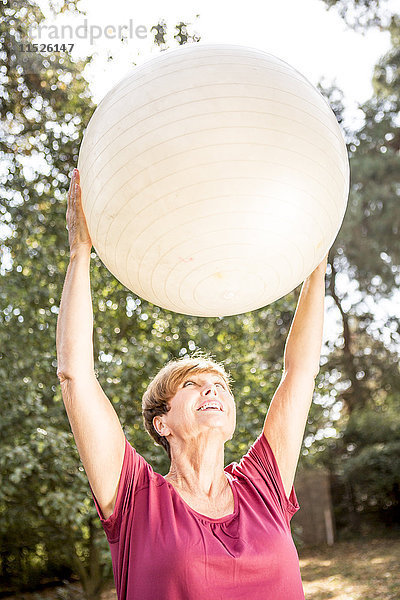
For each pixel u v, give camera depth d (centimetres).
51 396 583
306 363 213
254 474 204
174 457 199
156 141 140
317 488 1273
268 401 598
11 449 527
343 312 1520
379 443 1348
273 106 142
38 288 571
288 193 142
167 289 158
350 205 1423
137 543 180
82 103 624
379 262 1462
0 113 634
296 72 155
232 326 596
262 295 162
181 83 143
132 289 169
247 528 185
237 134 139
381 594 816
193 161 139
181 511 184
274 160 140
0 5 592
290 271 156
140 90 146
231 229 143
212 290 156
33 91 632
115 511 183
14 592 878
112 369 546
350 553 1137
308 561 1105
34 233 600
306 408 212
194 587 170
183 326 588
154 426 205
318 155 146
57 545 764
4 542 831
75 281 183
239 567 175
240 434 564
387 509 1293
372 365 1512
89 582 719
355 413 1422
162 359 562
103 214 151
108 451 182
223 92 142
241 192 140
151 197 142
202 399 197
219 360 580
